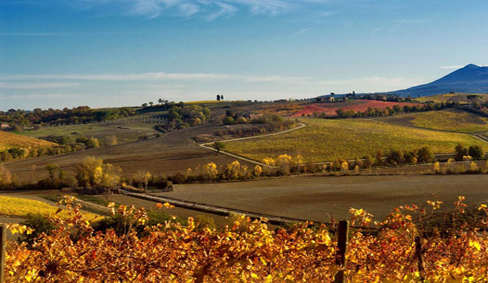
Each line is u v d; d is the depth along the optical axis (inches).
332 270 239.1
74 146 5895.7
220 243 246.2
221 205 2297.0
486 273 266.7
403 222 279.1
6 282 254.8
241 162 4355.3
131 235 264.5
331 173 3565.5
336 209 2086.6
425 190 2471.7
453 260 276.1
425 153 4121.6
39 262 259.9
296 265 251.8
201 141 5580.7
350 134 5861.2
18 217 1779.0
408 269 268.5
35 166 4276.6
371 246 279.0
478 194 2262.6
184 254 253.9
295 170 3865.7
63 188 3147.1
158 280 248.8
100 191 2965.1
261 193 2696.9
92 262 249.0
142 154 4822.8
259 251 235.3
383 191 2527.1
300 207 2183.8
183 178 3481.8
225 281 240.1
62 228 265.9
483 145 5187.0
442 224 285.4
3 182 3206.2
